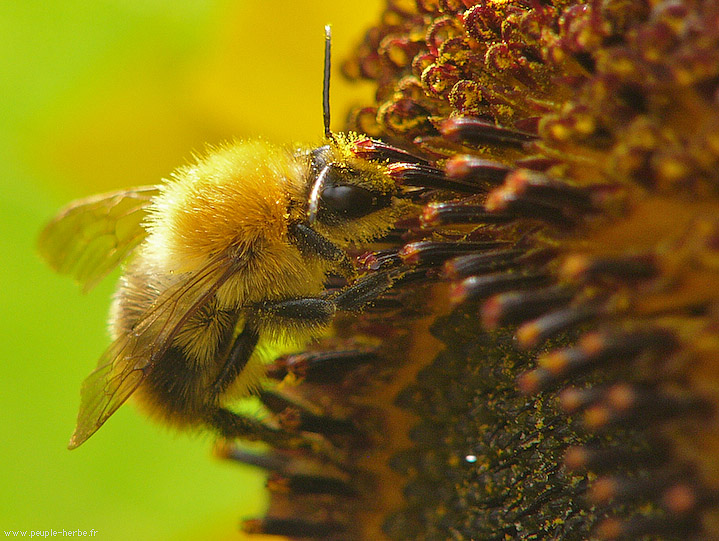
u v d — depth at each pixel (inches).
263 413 4.6
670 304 3.8
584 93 3.9
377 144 4.2
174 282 4.4
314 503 4.4
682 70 3.8
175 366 4.5
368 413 4.3
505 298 3.9
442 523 4.2
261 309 4.4
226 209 4.4
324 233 4.3
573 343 4.0
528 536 4.1
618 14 3.9
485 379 4.1
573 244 3.9
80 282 4.8
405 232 4.2
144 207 4.6
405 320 4.2
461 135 4.0
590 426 4.0
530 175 3.9
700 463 3.8
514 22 4.0
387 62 4.3
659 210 3.8
